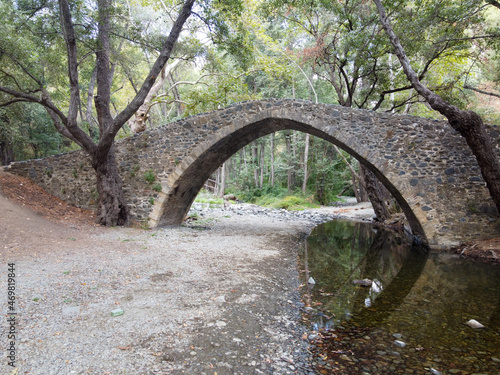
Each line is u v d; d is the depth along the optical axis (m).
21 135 18.30
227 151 11.48
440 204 8.48
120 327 3.54
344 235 11.73
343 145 9.30
